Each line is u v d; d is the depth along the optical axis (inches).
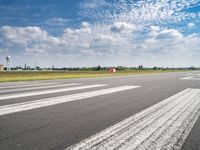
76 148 119.3
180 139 136.4
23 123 172.2
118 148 119.7
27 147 120.6
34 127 161.3
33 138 136.0
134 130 154.9
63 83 630.5
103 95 350.3
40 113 209.8
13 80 788.6
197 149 120.5
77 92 389.1
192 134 147.3
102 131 151.9
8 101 279.6
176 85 558.6
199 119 190.9
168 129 158.4
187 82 674.8
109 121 180.7
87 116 198.5
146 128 160.6
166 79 849.5
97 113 212.2
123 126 165.5
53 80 802.2
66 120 183.3
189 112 220.8
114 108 239.1
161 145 125.3
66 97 322.7
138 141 131.6
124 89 450.3
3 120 181.6
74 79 869.2
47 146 122.3
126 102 281.3
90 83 626.8
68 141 130.7
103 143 127.6
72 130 153.9
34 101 282.0
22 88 466.3
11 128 158.4
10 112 213.2
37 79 861.8
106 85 553.3
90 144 125.7
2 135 141.8
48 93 371.6
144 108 240.8
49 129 156.3
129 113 213.2
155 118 192.7
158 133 148.3
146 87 498.9
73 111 220.7
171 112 220.2
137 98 319.0
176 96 343.9
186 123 176.4
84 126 164.9
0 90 420.2
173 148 121.0
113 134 145.2
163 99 310.3
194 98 322.7
